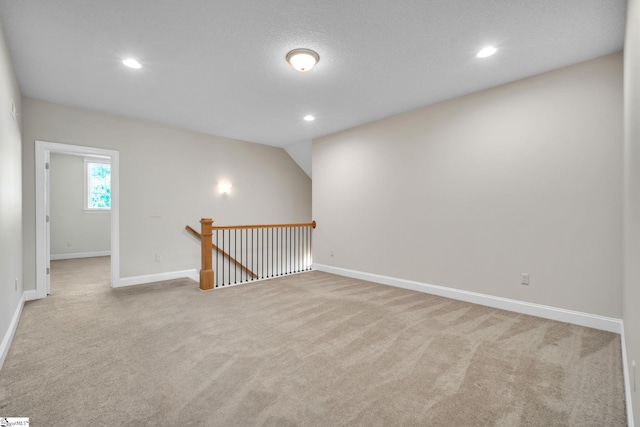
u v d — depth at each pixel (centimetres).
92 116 388
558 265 277
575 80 267
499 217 313
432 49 245
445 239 357
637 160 140
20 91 323
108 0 187
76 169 661
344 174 482
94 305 322
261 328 258
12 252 254
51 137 358
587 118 261
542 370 190
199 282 431
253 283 426
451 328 258
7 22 207
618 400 160
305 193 669
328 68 277
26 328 258
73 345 224
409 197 393
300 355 210
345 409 152
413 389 170
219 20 208
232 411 150
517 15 202
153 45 239
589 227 261
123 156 414
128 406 154
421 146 380
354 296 358
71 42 233
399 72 285
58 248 639
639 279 129
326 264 512
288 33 224
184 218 478
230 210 541
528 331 251
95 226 683
